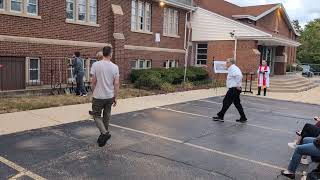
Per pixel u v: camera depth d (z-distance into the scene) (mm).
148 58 21219
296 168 5980
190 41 25250
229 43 23609
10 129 8125
